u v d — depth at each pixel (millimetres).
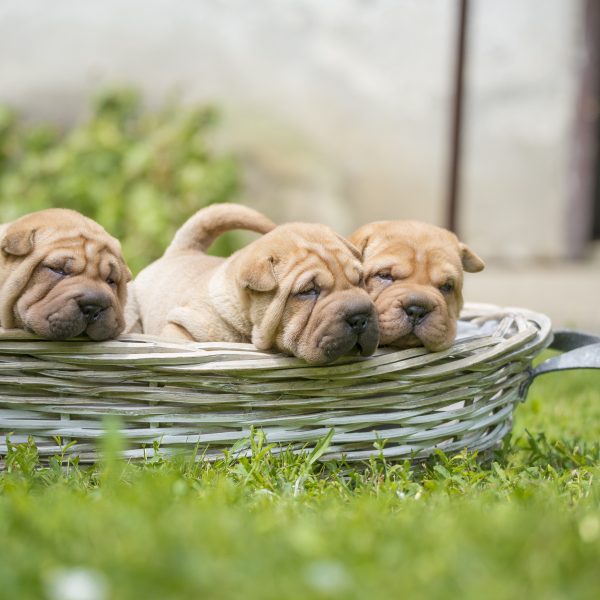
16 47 23172
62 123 23266
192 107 20656
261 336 7266
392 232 8344
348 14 24547
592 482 6574
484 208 25281
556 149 25344
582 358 7902
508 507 5633
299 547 4539
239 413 6902
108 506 5312
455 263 8219
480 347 7379
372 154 24734
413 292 7555
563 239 25891
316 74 24453
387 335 7559
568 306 19062
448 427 7340
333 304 6969
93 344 6754
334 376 6934
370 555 4508
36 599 4051
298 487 6367
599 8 24672
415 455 7262
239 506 5711
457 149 13008
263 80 24203
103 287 7004
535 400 9836
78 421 6832
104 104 19266
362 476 6855
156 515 5090
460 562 4348
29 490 6137
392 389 7070
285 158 24375
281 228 7773
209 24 23922
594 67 24984
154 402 6828
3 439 6883
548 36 24844
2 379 6684
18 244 7043
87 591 3996
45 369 6738
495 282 22453
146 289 9312
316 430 7012
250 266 7211
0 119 19375
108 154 17969
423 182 24844
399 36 24656
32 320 6793
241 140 24125
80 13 23344
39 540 4707
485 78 24812
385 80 24703
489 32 24766
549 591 4098
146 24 23625
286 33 24297
